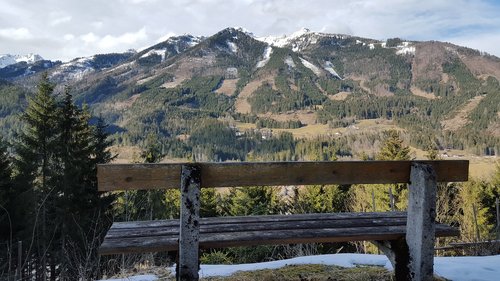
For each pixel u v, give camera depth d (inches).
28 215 739.4
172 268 163.9
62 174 822.5
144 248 101.9
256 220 126.9
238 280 140.7
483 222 747.4
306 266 156.3
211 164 107.1
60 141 861.2
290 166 111.3
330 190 935.0
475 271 151.3
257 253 287.9
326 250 486.0
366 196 712.4
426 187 112.7
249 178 109.2
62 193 816.9
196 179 103.5
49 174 862.5
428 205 113.0
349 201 825.5
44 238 598.9
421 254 112.4
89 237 404.8
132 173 103.9
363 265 159.8
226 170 107.7
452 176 119.3
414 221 115.2
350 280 139.8
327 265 158.6
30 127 876.6
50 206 767.1
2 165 807.7
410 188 117.9
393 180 117.7
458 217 574.9
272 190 850.8
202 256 288.7
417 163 115.8
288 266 157.2
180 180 105.5
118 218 743.7
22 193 768.3
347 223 124.9
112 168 103.0
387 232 117.3
